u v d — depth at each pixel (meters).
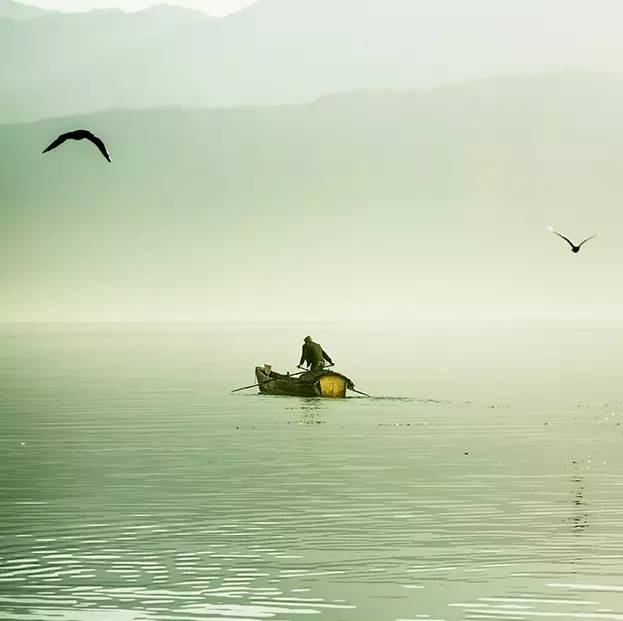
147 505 65.56
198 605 46.59
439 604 46.53
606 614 45.09
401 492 68.88
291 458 83.12
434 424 105.62
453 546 55.44
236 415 114.00
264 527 59.69
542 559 53.00
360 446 89.50
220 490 70.00
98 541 56.88
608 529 58.66
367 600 47.16
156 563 52.78
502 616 44.97
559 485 71.06
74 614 45.56
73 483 72.88
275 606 46.44
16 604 46.84
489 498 66.94
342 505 65.12
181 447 89.62
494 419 109.44
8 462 82.12
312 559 53.28
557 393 140.62
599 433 98.25
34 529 59.59
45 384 160.25
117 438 95.69
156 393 142.88
